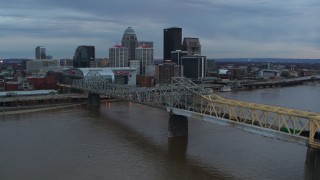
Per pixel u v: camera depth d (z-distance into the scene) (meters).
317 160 97.50
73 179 107.62
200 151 135.88
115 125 186.00
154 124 188.38
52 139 154.62
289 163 120.31
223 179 107.56
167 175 111.25
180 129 159.38
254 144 143.88
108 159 126.75
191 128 174.25
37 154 132.12
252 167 117.00
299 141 102.25
